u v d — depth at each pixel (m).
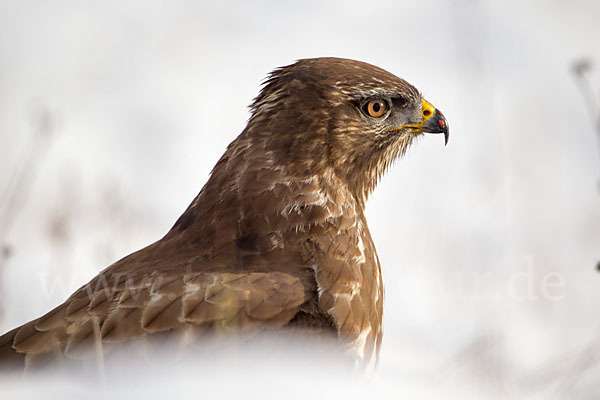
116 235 14.76
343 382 9.60
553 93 22.25
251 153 10.67
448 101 21.23
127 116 21.28
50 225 14.28
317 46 24.03
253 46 24.11
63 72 22.72
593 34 24.94
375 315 10.46
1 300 11.59
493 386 10.83
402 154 11.62
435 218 17.05
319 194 10.62
